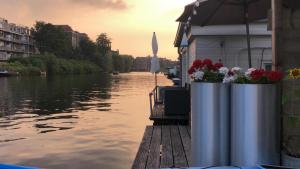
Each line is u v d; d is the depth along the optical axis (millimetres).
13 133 15547
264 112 4266
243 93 4293
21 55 127125
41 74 106625
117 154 11312
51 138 14242
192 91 4668
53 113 23094
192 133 4684
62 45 139125
